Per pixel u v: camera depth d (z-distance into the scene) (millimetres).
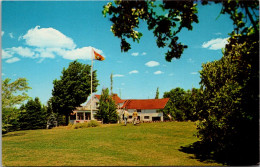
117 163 8031
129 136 16562
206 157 9641
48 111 51719
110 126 28078
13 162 8266
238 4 6016
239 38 6395
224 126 8992
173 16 6133
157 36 6395
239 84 9008
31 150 11195
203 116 10258
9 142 15094
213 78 10211
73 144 13000
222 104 9227
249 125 8617
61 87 51438
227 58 10102
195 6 6016
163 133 18219
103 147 11867
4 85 21922
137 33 6355
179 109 43500
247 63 8234
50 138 16625
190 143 13477
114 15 6086
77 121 59969
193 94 11242
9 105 22281
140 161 8516
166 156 9727
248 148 9117
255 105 8406
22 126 43062
